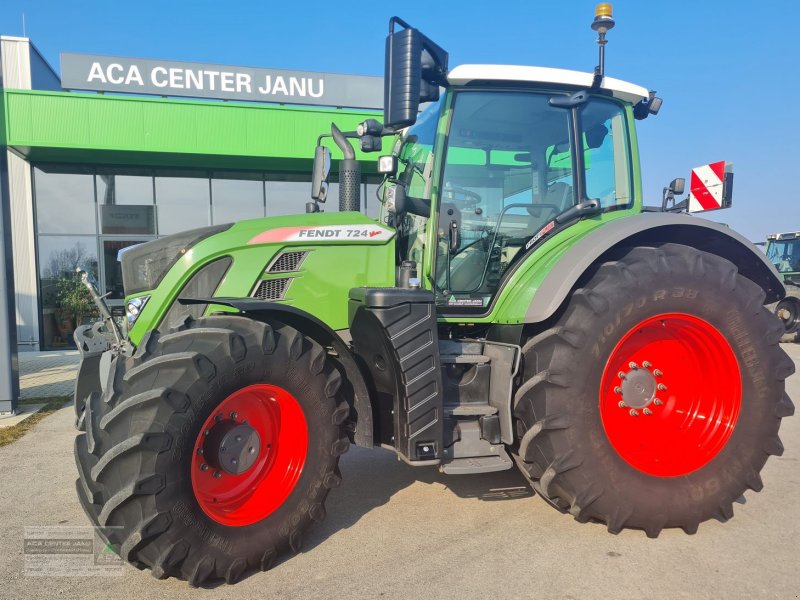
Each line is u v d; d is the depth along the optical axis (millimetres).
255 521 2420
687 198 3848
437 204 3053
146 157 10344
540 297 2795
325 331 2672
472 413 2793
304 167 11141
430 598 2240
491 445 2812
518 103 3172
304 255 2932
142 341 2436
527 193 3271
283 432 2643
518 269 3121
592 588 2307
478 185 3189
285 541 2488
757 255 3160
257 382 2420
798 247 11867
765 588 2301
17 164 10617
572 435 2635
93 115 9633
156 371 2244
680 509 2723
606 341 2684
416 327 2605
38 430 5027
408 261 2834
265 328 2443
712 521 2977
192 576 2244
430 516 3047
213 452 2365
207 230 2900
